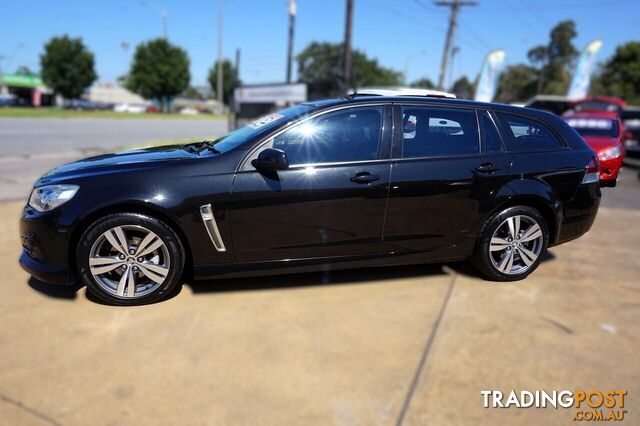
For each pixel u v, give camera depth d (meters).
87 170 3.36
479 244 3.90
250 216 3.37
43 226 3.19
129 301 3.36
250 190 3.34
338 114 3.58
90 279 3.27
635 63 55.06
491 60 21.47
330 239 3.56
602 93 57.75
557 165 3.96
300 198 3.41
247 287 3.76
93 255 3.24
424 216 3.69
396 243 3.70
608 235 5.60
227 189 3.31
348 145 3.55
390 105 3.69
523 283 4.01
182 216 3.26
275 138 3.46
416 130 3.71
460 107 3.85
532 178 3.88
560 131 4.10
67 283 3.29
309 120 3.53
